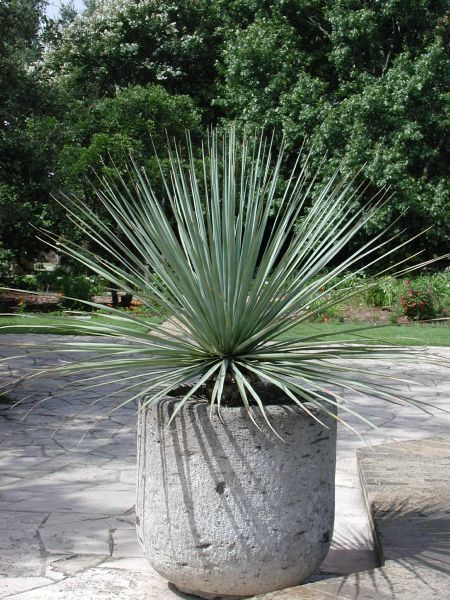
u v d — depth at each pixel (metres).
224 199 3.85
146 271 3.85
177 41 30.06
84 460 6.71
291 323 3.87
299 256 3.87
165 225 3.82
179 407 3.39
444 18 24.42
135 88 24.75
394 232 23.64
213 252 3.69
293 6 26.06
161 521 3.70
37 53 31.16
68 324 3.76
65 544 4.69
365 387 3.60
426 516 4.69
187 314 3.78
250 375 3.96
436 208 22.86
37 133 19.78
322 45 26.66
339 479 6.23
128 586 4.09
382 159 22.70
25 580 4.15
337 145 23.83
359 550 4.66
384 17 24.83
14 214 19.95
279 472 3.59
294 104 24.38
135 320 3.80
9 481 6.05
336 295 3.96
